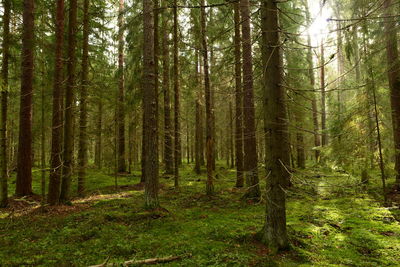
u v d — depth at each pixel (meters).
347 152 10.22
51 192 9.89
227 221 7.62
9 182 15.96
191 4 10.76
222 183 15.28
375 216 7.82
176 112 13.97
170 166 19.53
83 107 12.45
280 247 5.35
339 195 10.55
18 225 7.47
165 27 12.58
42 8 10.91
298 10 13.17
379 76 9.55
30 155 11.51
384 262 4.89
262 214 8.35
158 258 5.01
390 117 10.80
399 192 10.38
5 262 4.95
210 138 11.30
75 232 6.75
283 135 5.62
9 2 10.32
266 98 5.55
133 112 16.92
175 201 10.87
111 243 5.95
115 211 8.84
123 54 19.83
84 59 12.41
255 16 9.84
